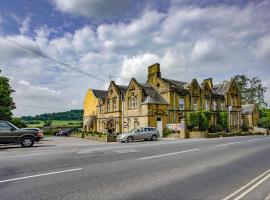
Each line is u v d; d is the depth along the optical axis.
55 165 9.90
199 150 15.49
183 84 42.38
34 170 8.94
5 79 35.62
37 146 19.36
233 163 10.93
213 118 42.00
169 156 12.76
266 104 69.50
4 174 8.30
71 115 106.31
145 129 27.72
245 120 55.75
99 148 16.38
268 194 6.31
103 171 8.88
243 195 6.23
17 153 13.82
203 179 7.89
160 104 35.09
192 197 6.08
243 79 71.62
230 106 43.62
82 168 9.36
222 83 49.25
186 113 35.19
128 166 9.90
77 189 6.65
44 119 103.31
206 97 41.84
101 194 6.24
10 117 36.25
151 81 40.41
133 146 17.88
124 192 6.43
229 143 20.83
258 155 13.59
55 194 6.21
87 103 56.84
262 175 8.54
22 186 6.89
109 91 42.94
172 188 6.84
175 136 32.81
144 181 7.56
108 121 42.00
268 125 54.69
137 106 36.00
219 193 6.41
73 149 15.87
